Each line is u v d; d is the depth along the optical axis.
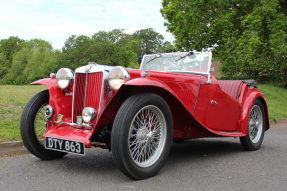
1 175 3.61
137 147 3.46
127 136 3.24
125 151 3.22
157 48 76.25
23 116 4.09
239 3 18.94
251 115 5.41
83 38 71.81
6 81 87.38
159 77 3.91
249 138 5.23
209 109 4.61
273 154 4.98
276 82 20.77
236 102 5.07
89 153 4.88
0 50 95.25
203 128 4.20
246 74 22.64
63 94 4.10
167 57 5.30
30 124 4.10
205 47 21.62
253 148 5.30
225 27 18.83
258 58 17.61
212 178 3.54
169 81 4.03
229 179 3.50
